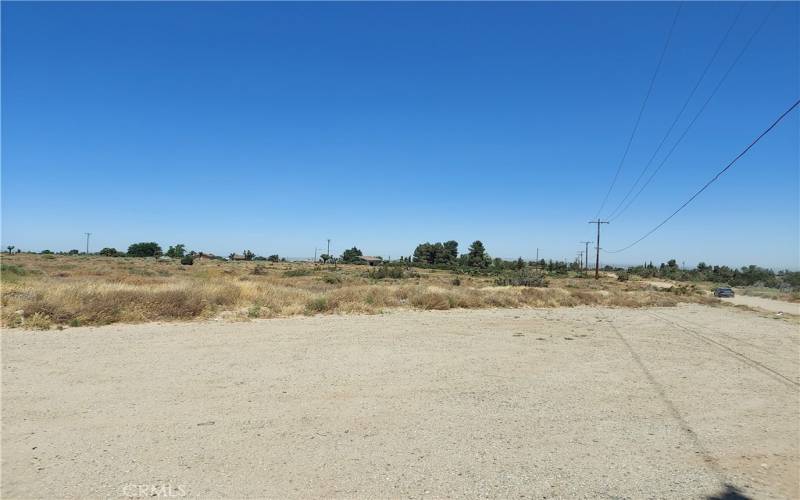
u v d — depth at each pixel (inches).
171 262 3708.2
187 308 684.7
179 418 257.6
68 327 561.9
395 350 485.4
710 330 803.4
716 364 477.7
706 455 230.1
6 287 711.7
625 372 420.5
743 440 252.8
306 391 320.8
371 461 210.4
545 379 382.9
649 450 234.8
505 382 367.2
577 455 225.5
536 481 195.5
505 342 568.4
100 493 173.0
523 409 297.4
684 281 4916.3
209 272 2047.2
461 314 916.0
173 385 322.0
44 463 197.2
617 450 233.5
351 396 313.0
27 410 261.4
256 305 789.2
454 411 288.4
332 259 5305.1
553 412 293.4
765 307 1702.8
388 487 185.6
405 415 277.6
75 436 227.5
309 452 218.1
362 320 746.8
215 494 175.5
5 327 531.5
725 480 201.9
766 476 207.2
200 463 202.1
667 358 502.3
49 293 639.8
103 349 434.3
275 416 267.1
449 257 6028.5
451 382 360.8
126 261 3346.5
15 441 219.1
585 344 578.9
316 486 184.9
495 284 2036.2
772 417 297.4
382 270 2741.1
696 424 278.4
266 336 544.7
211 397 298.5
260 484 184.7
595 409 303.1
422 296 1038.4
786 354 562.9
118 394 297.0
